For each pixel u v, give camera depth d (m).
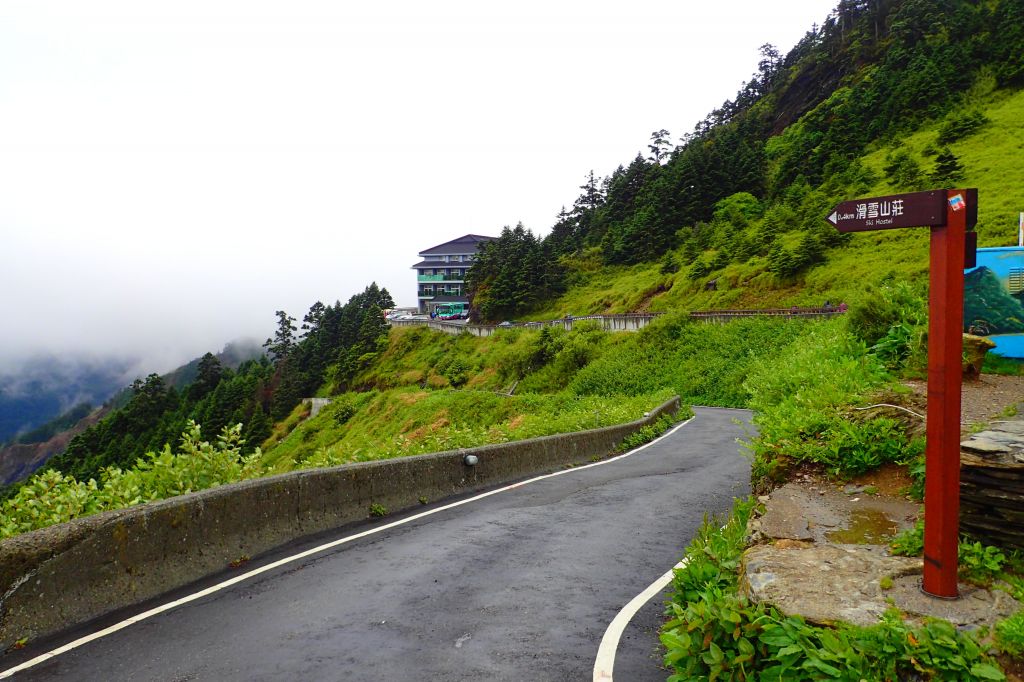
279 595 5.46
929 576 3.57
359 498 8.53
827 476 6.42
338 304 113.25
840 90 96.88
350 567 6.27
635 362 43.41
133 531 5.41
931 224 3.47
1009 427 4.50
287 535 7.20
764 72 148.88
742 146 88.38
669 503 9.35
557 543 7.22
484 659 4.24
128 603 5.20
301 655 4.27
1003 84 70.31
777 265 49.75
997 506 3.99
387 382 73.94
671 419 23.61
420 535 7.57
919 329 9.95
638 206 98.88
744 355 36.97
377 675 3.98
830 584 3.83
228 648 4.38
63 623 4.70
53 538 4.84
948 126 63.53
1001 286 10.39
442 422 47.81
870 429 6.52
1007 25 75.88
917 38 90.00
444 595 5.49
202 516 6.14
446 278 135.00
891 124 74.25
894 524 5.02
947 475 3.49
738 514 6.36
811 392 8.05
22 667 4.07
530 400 43.97
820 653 3.13
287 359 108.56
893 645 3.08
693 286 58.81
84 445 102.00
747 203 77.62
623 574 6.11
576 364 48.81
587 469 13.50
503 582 5.85
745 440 16.84
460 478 10.80
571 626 4.84
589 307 73.94
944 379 3.49
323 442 66.31
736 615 3.51
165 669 4.04
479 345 71.00
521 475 12.58
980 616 3.29
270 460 72.56
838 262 46.97
